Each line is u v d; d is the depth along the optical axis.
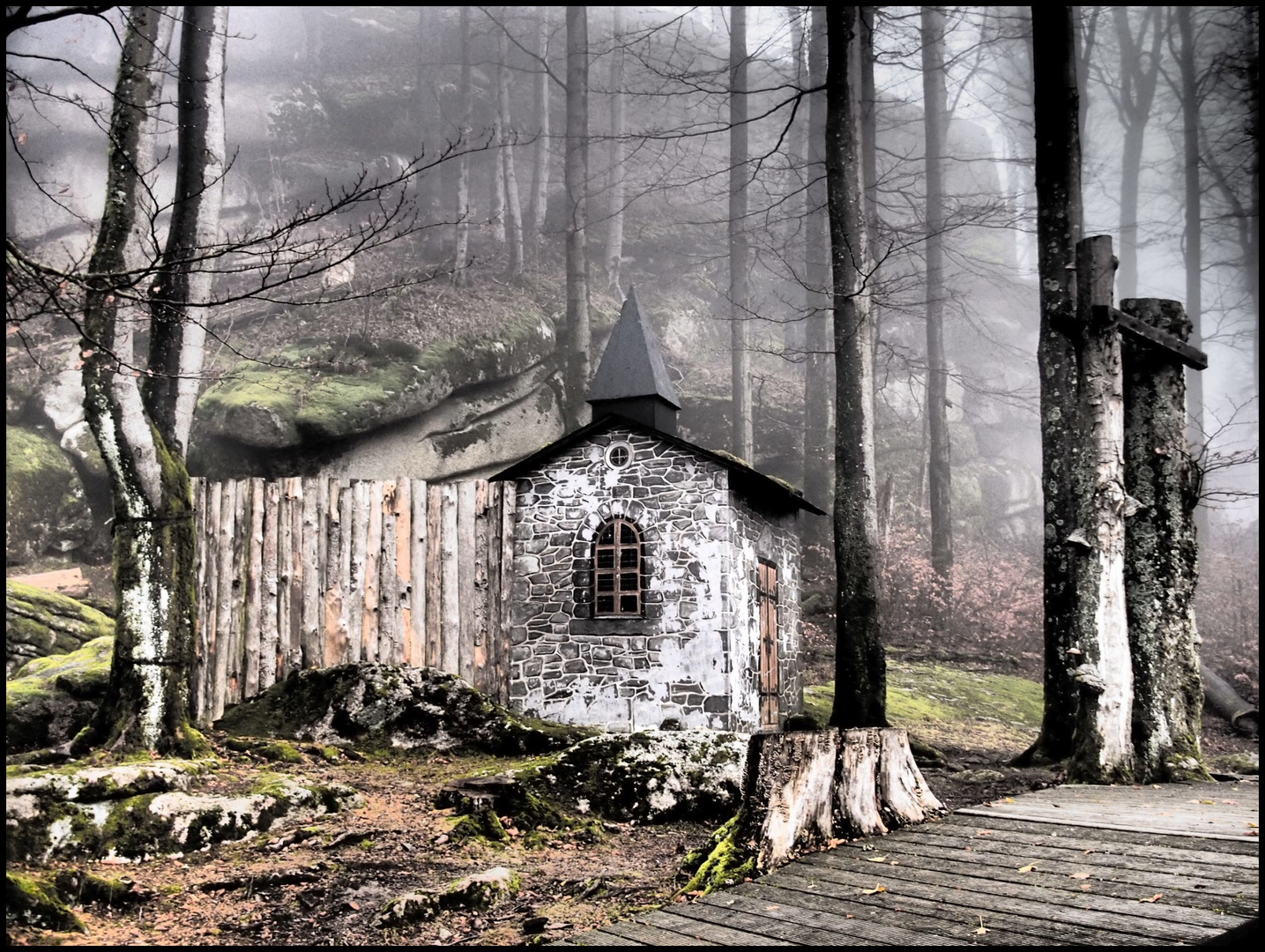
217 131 12.09
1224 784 10.89
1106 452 11.66
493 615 15.19
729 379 27.88
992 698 18.41
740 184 25.61
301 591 14.58
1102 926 5.11
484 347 23.08
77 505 19.83
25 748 11.98
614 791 9.98
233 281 24.23
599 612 15.09
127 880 7.20
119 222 10.55
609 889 7.30
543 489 15.55
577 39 24.94
